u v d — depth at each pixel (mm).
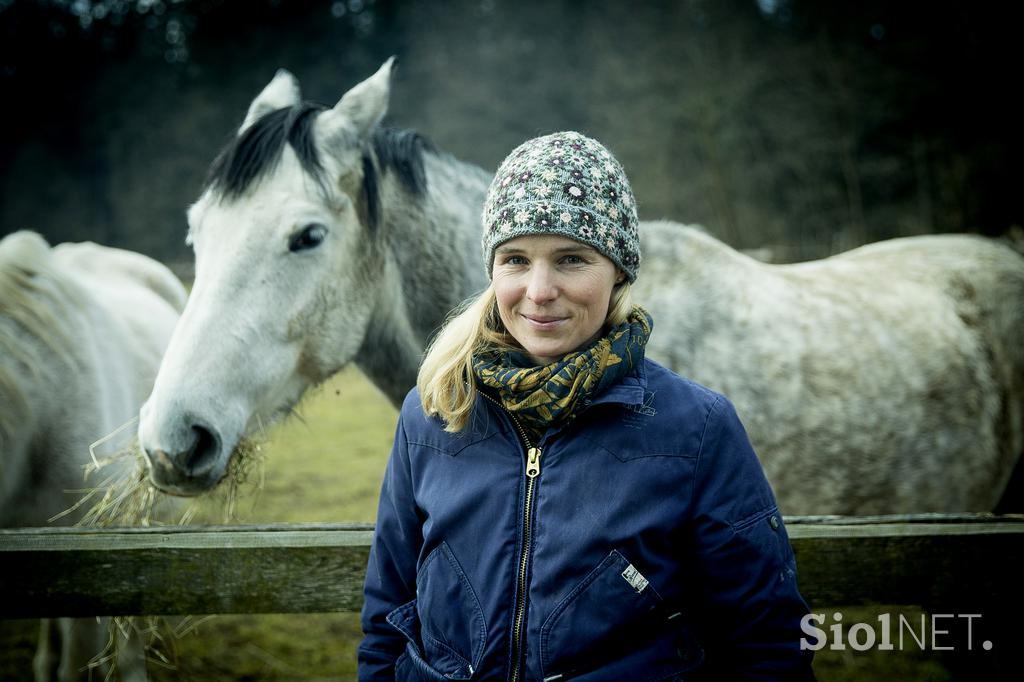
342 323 1899
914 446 2158
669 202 16234
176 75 28484
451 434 1042
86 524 2117
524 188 960
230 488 1811
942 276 2441
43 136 26922
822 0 17094
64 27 28016
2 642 2938
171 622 2803
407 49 28391
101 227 25500
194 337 1681
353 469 5094
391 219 2004
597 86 21016
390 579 1103
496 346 1055
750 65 17281
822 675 2527
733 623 933
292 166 1808
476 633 960
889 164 15102
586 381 947
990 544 1274
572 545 929
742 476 949
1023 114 13375
